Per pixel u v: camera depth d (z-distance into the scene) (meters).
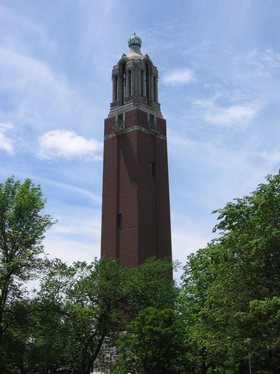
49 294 48.25
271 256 32.44
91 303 57.00
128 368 50.94
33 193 43.56
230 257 33.69
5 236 41.97
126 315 63.31
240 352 34.41
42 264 43.09
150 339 47.47
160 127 100.56
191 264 54.78
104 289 56.94
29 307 42.53
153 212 92.62
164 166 98.38
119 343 50.78
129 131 96.44
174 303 59.09
